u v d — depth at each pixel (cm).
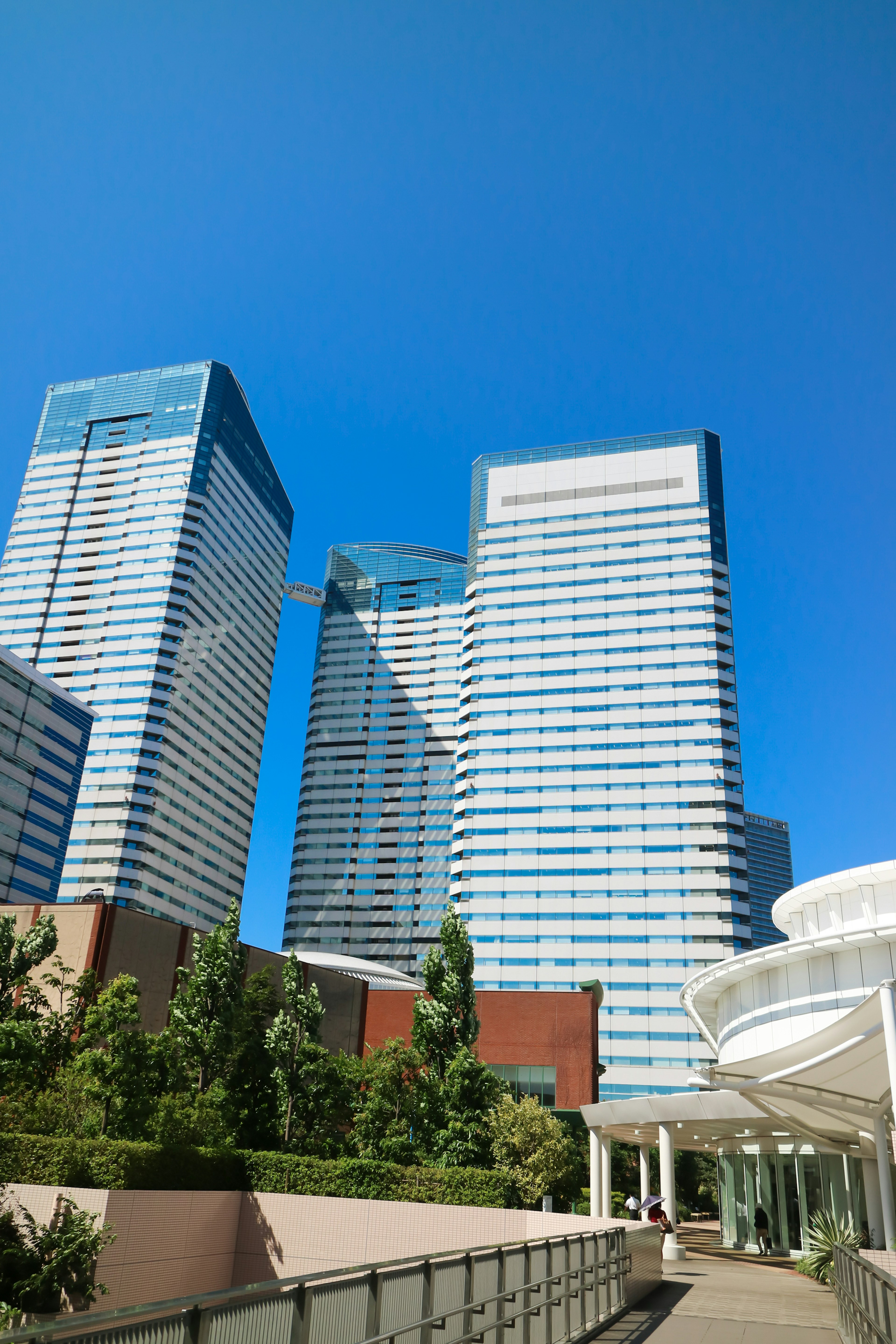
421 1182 3027
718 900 12519
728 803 13012
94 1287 2280
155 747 14800
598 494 15250
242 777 17175
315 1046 3484
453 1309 1119
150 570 15975
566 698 14162
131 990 3058
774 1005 3844
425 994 3888
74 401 17988
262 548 18712
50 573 16538
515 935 12925
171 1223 2684
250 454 18450
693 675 13800
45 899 10756
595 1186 3922
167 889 14638
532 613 14812
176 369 17662
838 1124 2697
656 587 14425
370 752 18725
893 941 3350
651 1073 11800
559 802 13575
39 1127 2716
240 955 3484
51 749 11131
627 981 12350
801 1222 3975
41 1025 3038
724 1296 2150
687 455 15100
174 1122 2942
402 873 17550
